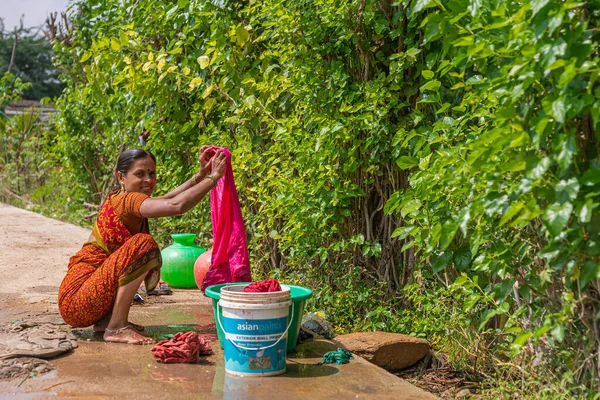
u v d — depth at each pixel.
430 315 4.95
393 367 4.72
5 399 3.43
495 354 4.65
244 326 3.82
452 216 3.73
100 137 12.45
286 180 5.92
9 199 20.17
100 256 4.88
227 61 6.63
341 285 5.71
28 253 9.57
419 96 5.41
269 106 6.39
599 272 3.01
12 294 6.50
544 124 2.94
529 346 3.96
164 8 7.40
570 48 2.92
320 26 5.68
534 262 3.67
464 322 4.66
